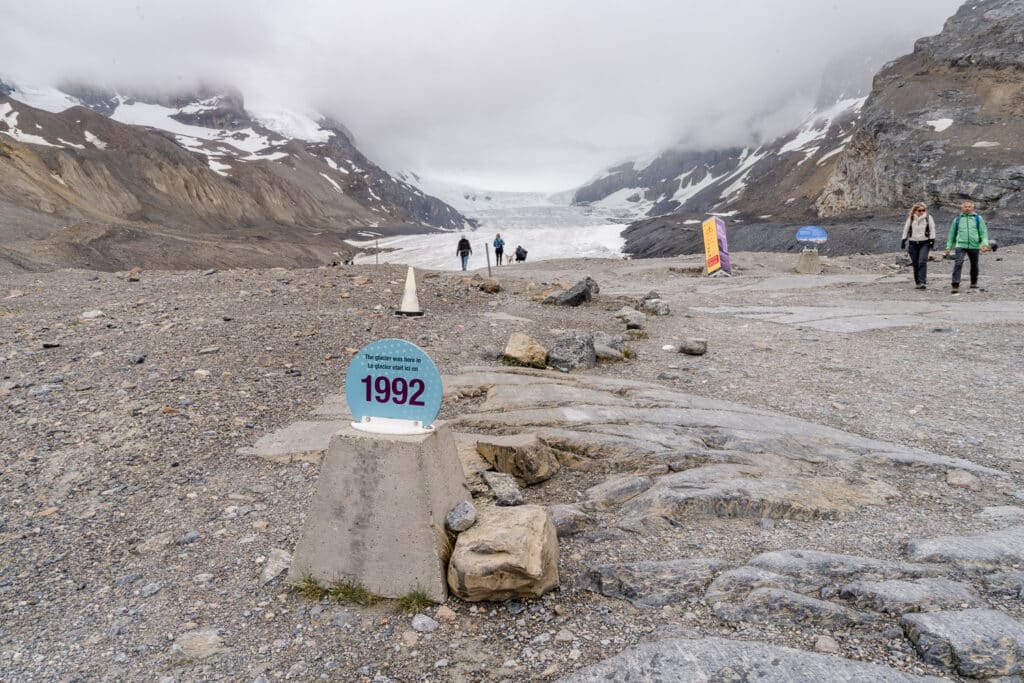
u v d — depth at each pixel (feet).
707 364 32.68
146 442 20.48
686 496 14.89
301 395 26.08
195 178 516.32
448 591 12.52
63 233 213.66
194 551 14.43
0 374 27.91
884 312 45.27
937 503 14.97
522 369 29.63
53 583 13.39
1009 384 25.89
